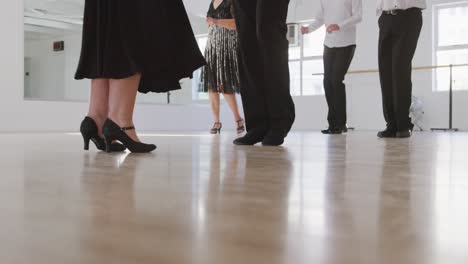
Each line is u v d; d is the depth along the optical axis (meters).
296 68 8.48
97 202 0.54
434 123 7.42
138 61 1.53
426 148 1.91
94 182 0.75
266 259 0.28
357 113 7.89
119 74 1.53
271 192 0.63
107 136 1.56
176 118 6.82
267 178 0.81
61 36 5.46
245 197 0.58
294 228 0.38
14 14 5.02
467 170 0.97
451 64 7.00
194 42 1.68
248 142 2.13
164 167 1.03
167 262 0.27
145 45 1.55
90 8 1.58
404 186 0.70
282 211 0.47
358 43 7.84
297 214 0.45
